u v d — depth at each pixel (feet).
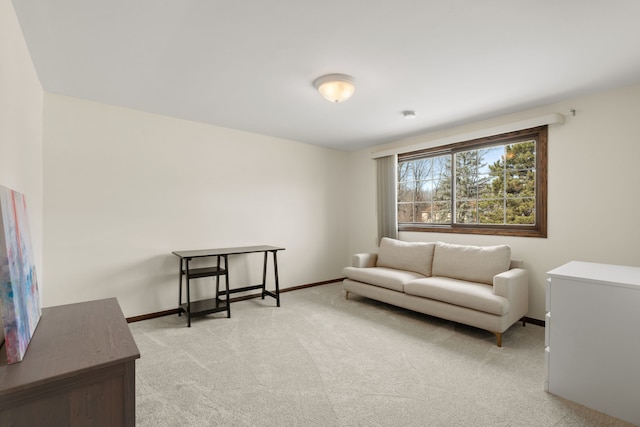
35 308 4.25
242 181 13.58
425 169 14.42
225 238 13.08
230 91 9.19
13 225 3.60
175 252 11.10
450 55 7.10
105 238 10.23
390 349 8.52
